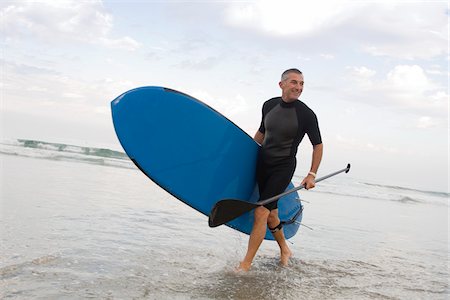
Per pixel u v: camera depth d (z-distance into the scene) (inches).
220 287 112.9
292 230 171.2
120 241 144.0
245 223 149.6
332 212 301.3
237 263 138.9
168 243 151.2
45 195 207.2
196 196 140.9
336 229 229.0
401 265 165.3
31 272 104.4
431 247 215.6
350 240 203.9
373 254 179.8
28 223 149.9
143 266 121.0
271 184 139.9
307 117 138.7
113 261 121.5
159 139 135.5
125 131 129.8
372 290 127.6
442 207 496.4
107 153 525.3
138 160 131.1
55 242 132.0
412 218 339.6
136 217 188.9
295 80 136.2
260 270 134.9
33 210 171.0
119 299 95.8
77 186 255.9
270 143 142.4
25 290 93.7
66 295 94.0
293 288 120.7
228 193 146.7
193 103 143.4
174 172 137.3
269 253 160.6
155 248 141.9
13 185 222.2
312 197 396.5
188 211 226.5
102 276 108.3
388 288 131.6
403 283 139.4
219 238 172.9
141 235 156.8
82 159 449.1
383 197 506.6
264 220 136.0
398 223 295.3
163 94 138.5
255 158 151.6
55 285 98.7
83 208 190.4
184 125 140.3
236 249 158.2
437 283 144.4
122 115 130.3
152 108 135.4
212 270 127.3
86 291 97.7
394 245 206.7
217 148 144.9
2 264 107.0
